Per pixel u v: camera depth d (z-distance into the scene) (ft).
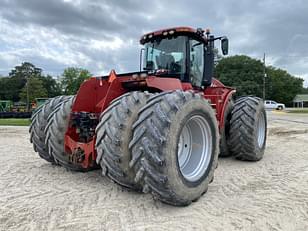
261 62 204.85
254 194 11.14
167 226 8.37
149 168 8.89
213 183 12.67
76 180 12.70
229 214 9.23
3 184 12.17
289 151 20.38
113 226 8.35
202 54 15.74
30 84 212.84
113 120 9.70
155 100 9.52
